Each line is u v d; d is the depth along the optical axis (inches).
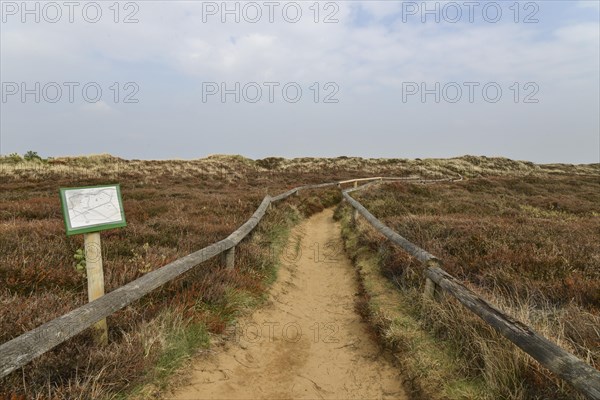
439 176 1700.3
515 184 1066.7
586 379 87.3
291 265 296.0
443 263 233.0
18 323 120.0
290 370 148.9
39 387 99.8
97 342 123.0
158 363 123.1
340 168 1781.5
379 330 172.9
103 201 126.0
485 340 127.6
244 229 270.7
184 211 408.5
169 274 157.0
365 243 316.2
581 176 1631.4
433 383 126.7
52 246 213.6
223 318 168.6
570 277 202.4
